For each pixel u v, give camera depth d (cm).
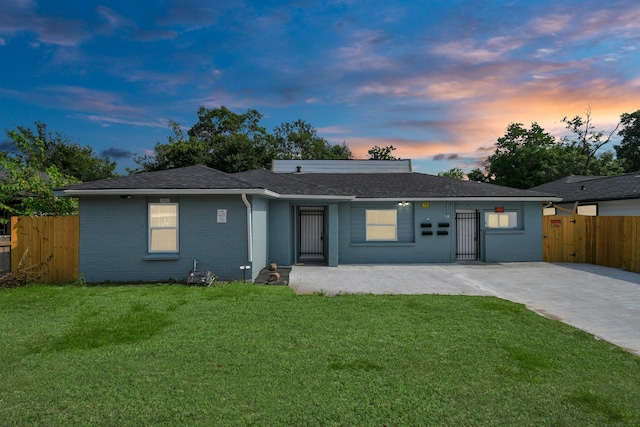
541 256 1412
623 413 325
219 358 430
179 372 391
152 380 371
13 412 309
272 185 1285
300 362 421
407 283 982
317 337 507
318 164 2188
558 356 462
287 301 715
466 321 599
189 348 460
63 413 309
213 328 540
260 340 492
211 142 4053
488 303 724
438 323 585
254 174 1472
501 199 1369
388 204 1391
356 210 1386
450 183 1550
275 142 4728
